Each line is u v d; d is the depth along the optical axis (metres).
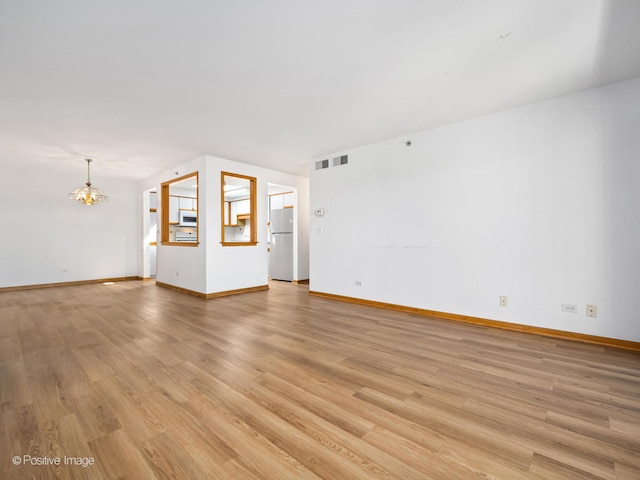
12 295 5.46
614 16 1.95
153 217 7.85
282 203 8.00
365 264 4.73
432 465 1.39
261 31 2.10
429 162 4.02
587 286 3.01
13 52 2.29
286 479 1.31
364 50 2.33
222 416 1.76
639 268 2.78
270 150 4.94
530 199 3.30
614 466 1.38
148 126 3.81
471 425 1.69
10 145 4.51
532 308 3.30
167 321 3.75
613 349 2.82
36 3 1.80
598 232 2.95
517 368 2.42
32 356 2.64
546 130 3.20
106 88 2.86
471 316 3.70
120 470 1.35
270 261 7.76
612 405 1.89
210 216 5.22
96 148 4.70
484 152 3.59
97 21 1.97
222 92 2.96
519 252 3.37
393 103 3.24
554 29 2.09
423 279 4.11
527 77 2.74
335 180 5.11
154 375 2.28
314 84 2.83
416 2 1.84
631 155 2.80
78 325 3.58
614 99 2.87
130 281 7.33
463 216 3.75
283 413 1.79
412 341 3.05
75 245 6.74
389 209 4.44
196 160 5.35
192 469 1.36
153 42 2.20
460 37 2.18
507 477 1.32
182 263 5.84
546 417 1.76
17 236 6.05
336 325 3.60
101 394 2.00
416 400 1.95
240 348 2.84
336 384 2.15
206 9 1.88
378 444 1.53
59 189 6.53
